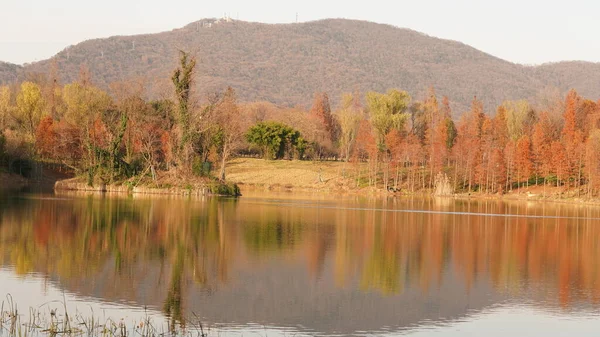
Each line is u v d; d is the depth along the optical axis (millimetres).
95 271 42875
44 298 36062
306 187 160625
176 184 112125
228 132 141125
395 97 189750
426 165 173750
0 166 131875
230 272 44094
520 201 138125
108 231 60188
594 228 79938
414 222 80688
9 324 30875
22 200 88000
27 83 169000
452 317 35406
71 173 144000
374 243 59969
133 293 37781
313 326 33031
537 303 38688
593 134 146750
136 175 114875
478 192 156500
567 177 145625
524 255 56188
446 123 193375
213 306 35750
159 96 151250
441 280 44250
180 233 60719
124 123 115062
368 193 153625
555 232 74562
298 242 58125
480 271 47938
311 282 42219
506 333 32844
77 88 177625
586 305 38406
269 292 39219
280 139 192125
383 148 176250
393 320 34562
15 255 47062
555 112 199125
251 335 31250
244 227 66938
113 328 30766
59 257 46969
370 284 42250
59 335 29516
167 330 31328
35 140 143875
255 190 149250
